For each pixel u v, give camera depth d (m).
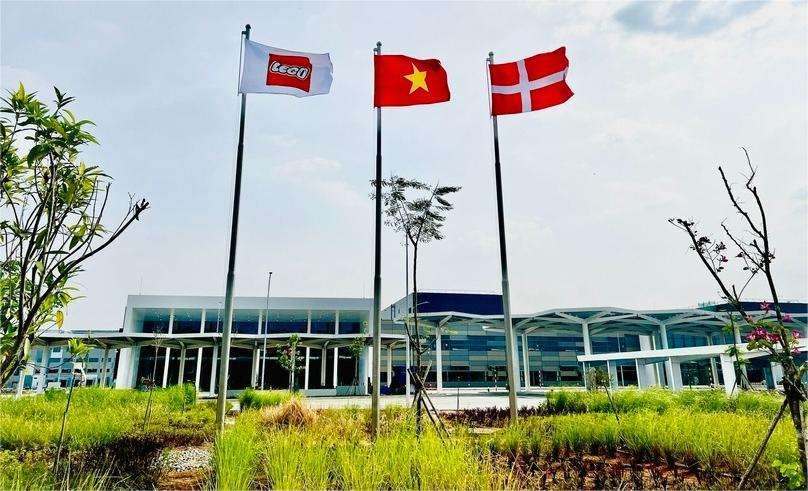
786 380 4.70
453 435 8.30
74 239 3.33
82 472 6.16
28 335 3.17
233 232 9.00
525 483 5.78
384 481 5.21
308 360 42.00
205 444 9.62
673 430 7.87
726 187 5.16
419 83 10.62
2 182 3.26
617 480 6.02
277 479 5.21
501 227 10.58
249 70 9.89
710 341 50.19
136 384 41.91
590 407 15.05
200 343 38.25
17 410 13.35
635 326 43.78
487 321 41.09
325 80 10.22
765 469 5.93
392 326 51.97
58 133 3.38
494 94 11.23
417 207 11.53
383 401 28.75
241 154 9.44
